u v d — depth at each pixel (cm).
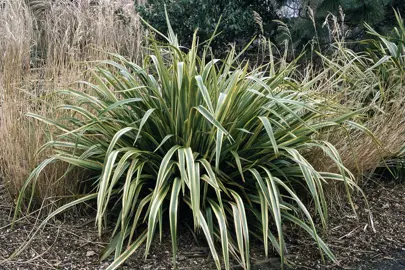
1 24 478
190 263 320
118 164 313
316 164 380
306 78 446
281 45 651
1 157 382
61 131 384
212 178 305
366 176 439
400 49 480
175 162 323
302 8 661
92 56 461
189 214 358
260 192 326
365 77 465
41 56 509
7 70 400
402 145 431
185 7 611
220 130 310
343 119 366
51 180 358
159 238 338
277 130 351
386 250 351
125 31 537
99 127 356
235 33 609
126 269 312
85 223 356
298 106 367
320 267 326
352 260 337
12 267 311
